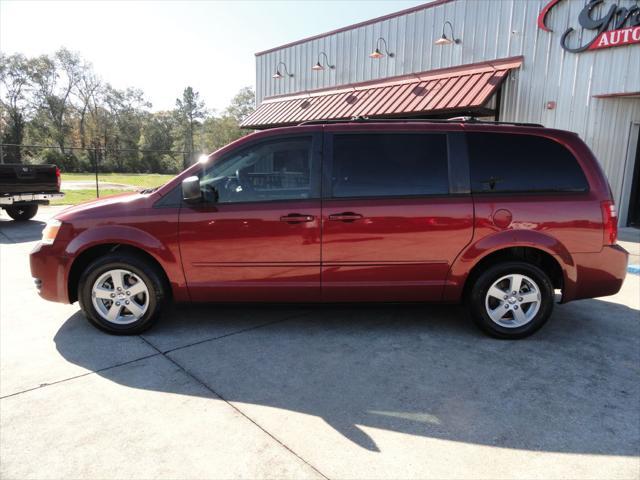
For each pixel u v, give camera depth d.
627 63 8.56
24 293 5.44
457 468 2.36
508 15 10.19
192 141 84.94
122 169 46.09
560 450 2.50
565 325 4.42
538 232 3.87
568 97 9.48
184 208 3.94
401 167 3.94
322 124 4.06
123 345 3.89
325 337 4.07
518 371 3.43
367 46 13.38
